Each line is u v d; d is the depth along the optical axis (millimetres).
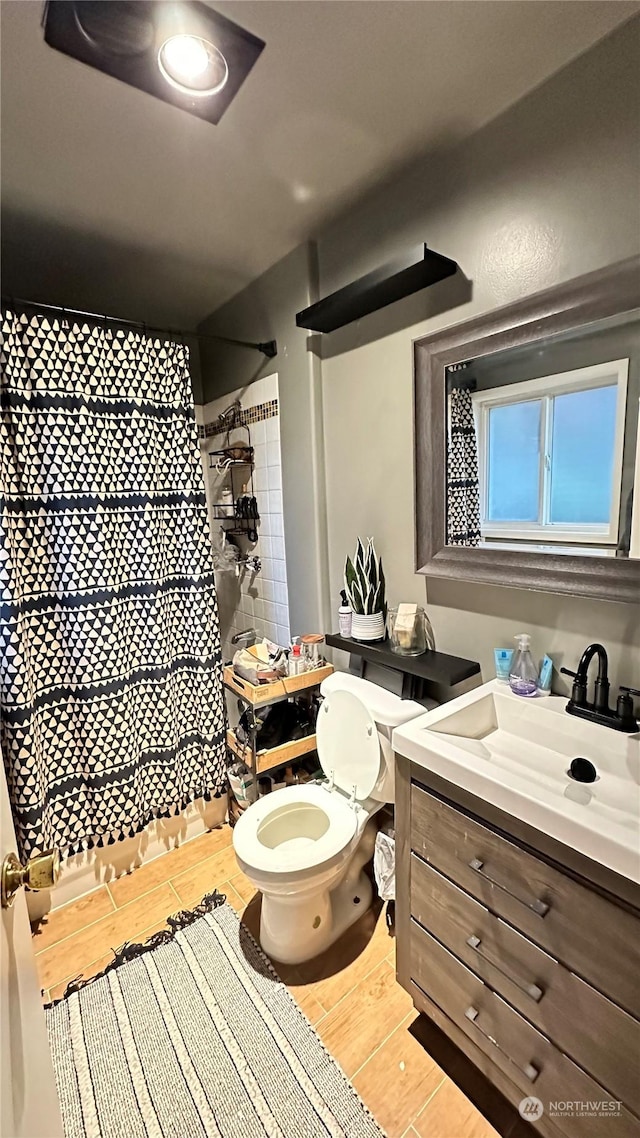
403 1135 1103
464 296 1391
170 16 939
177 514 1920
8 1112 553
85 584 1681
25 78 1067
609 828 829
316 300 1881
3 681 1511
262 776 2051
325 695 1767
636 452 1097
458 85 1157
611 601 1158
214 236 1815
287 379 2064
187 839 2117
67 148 1319
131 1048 1296
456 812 1090
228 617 2924
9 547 1489
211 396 2721
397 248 1544
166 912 1739
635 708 1168
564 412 1209
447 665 1513
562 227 1164
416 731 1195
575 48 1072
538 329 1222
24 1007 680
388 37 1020
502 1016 1053
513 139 1229
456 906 1123
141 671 1855
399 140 1340
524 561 1321
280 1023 1343
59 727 1709
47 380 1573
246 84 1119
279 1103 1166
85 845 1813
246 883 1867
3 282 2092
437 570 1551
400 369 1618
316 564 2062
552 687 1342
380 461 1750
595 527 1182
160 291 2275
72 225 1718
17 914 710
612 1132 888
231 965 1521
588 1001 888
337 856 1440
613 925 834
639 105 1019
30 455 1573
